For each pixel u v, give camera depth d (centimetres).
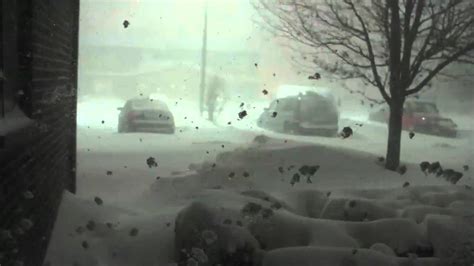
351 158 947
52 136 498
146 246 501
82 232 525
